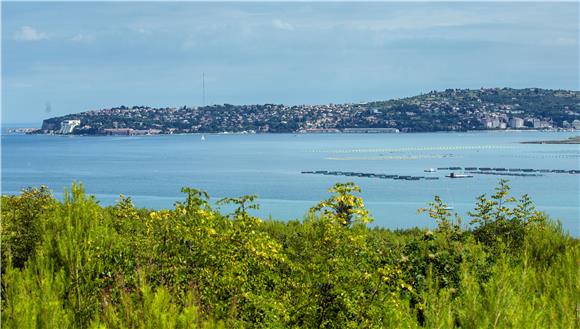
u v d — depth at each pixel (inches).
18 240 405.7
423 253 386.6
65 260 329.7
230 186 3622.0
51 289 291.0
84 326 274.8
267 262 298.2
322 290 270.7
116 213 439.5
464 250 394.3
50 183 3843.5
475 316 248.7
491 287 263.1
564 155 6953.7
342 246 281.7
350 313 268.2
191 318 233.6
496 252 438.6
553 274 370.6
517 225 506.0
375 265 296.8
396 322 266.5
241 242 295.6
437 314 251.3
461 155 7076.8
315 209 291.3
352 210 286.7
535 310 259.3
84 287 294.8
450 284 352.5
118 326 243.3
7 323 240.5
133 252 307.3
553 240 497.4
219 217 314.5
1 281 287.7
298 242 405.1
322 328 268.1
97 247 320.8
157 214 308.7
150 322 233.1
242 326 263.3
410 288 279.1
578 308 267.4
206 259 291.9
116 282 289.4
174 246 299.4
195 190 312.5
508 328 239.3
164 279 291.6
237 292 284.7
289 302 280.4
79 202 377.7
